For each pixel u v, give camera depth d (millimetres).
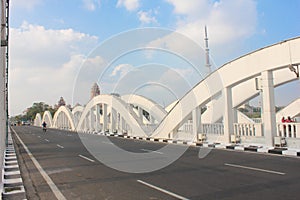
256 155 12195
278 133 14281
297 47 12594
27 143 22109
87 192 6582
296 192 6035
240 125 16234
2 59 8922
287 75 16391
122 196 6113
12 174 9078
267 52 13758
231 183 7004
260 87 14500
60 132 43125
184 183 7145
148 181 7508
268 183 6910
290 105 20312
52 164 11008
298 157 11281
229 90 16422
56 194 6535
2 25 8539
